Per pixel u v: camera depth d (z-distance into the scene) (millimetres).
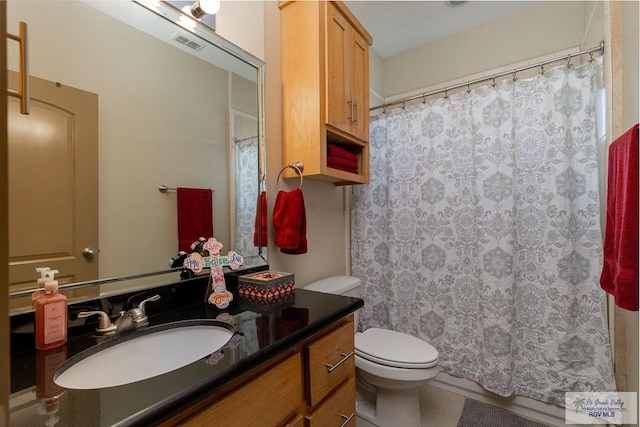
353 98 1621
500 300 1650
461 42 2236
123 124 939
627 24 1195
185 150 1112
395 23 2135
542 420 1573
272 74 1462
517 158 1663
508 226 1641
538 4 1959
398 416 1449
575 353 1506
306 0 1421
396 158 2059
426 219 1944
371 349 1462
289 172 1481
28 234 738
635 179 898
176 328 888
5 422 320
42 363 639
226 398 611
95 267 863
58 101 797
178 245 1077
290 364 787
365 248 2166
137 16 976
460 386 1833
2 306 324
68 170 814
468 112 1808
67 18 820
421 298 1954
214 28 1196
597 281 1462
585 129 1498
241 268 1285
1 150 330
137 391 522
